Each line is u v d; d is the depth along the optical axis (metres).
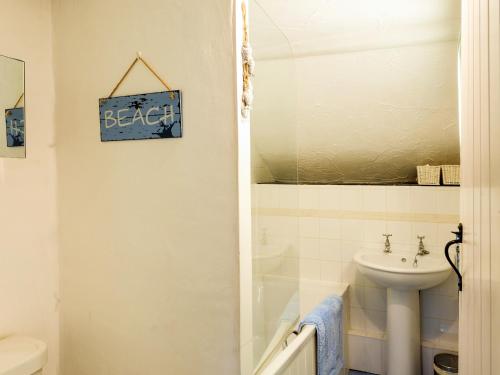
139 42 1.17
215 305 1.09
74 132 1.28
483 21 0.85
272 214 1.63
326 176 3.06
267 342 1.51
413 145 2.64
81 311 1.30
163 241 1.16
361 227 2.83
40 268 1.26
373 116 2.54
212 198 1.09
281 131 1.77
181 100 1.12
